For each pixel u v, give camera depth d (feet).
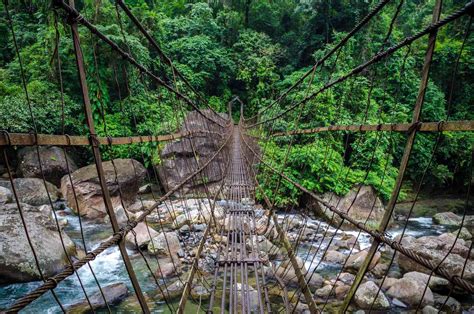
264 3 65.16
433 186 33.55
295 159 24.03
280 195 24.29
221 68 61.67
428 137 32.04
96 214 23.11
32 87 28.86
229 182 22.85
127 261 4.35
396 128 4.28
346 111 25.99
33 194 24.66
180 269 13.55
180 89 44.83
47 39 29.78
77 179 24.14
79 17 3.68
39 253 13.12
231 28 66.28
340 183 24.00
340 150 26.17
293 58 58.13
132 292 11.96
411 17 48.01
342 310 4.58
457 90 35.60
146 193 30.73
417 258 3.30
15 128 25.23
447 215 25.98
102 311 10.70
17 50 2.66
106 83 32.50
